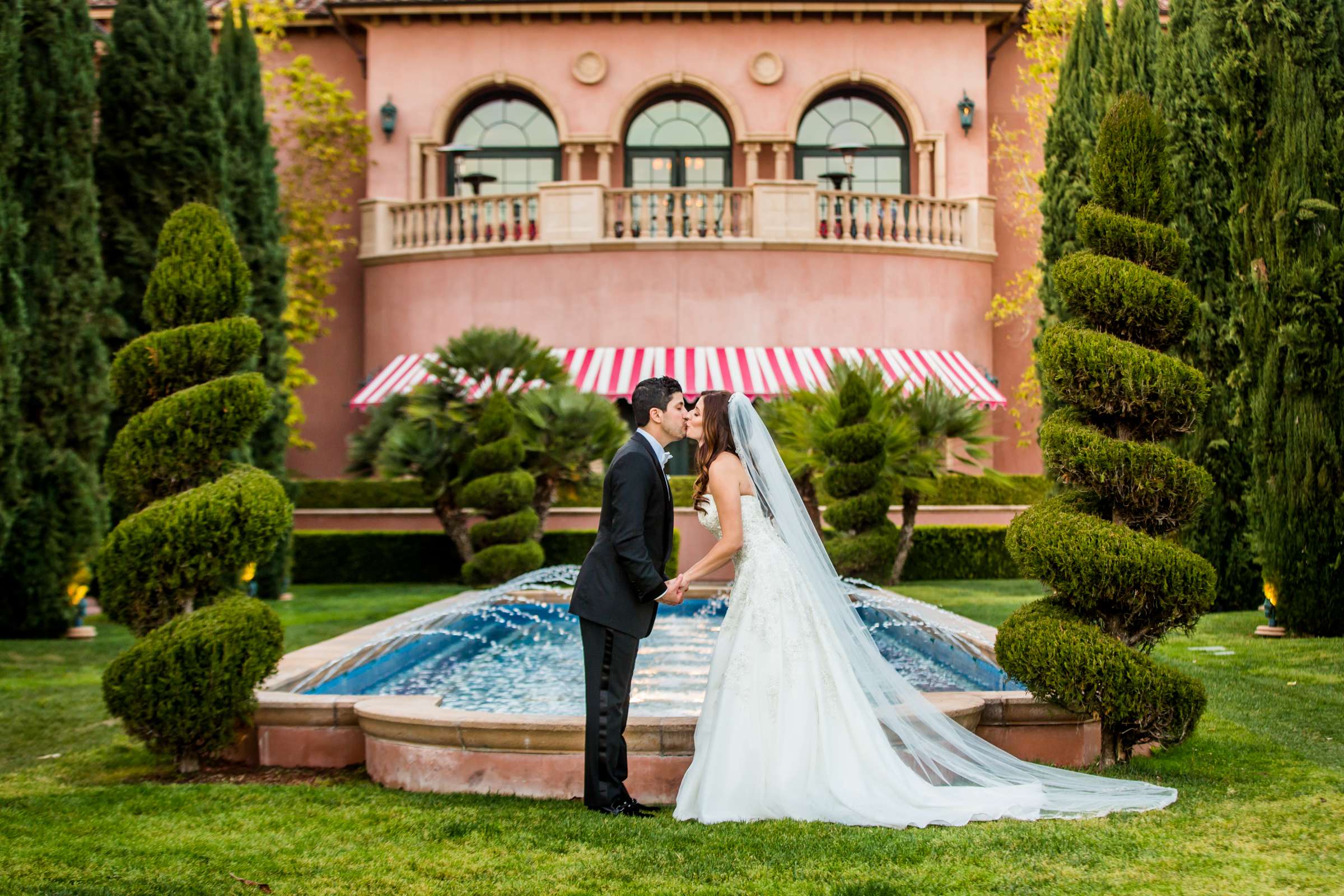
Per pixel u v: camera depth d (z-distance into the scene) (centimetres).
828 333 2622
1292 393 1280
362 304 2872
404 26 2858
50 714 969
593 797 669
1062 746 768
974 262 2741
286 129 2809
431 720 716
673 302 2608
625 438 2005
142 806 675
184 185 1705
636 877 548
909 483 1786
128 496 801
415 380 2542
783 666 671
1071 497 804
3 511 1359
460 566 2325
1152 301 765
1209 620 1447
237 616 766
